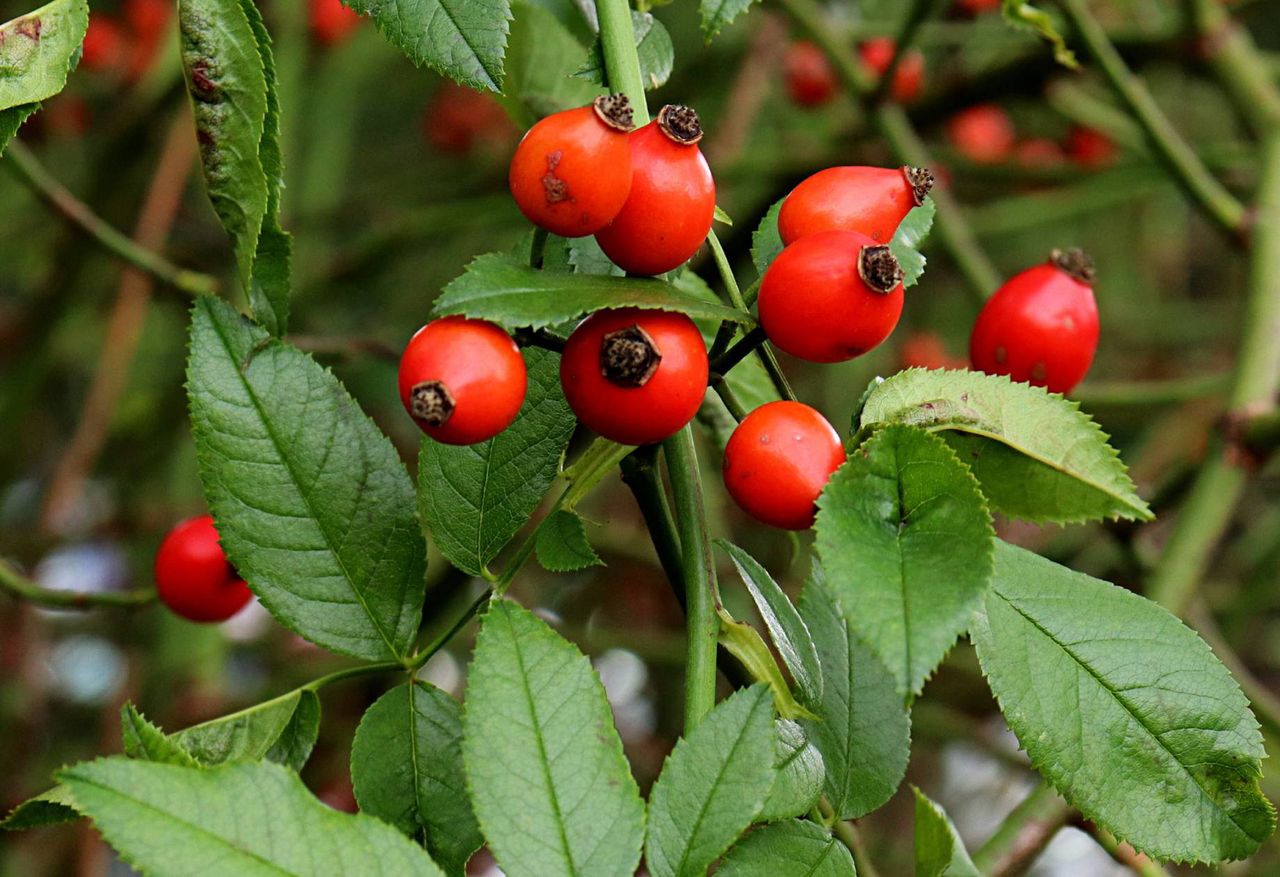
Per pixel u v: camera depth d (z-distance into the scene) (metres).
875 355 1.02
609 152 0.42
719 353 0.44
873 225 0.44
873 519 0.40
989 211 1.02
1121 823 0.43
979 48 1.00
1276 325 0.61
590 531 0.93
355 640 0.43
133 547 0.99
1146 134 0.68
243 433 0.43
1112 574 0.77
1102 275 1.26
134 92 0.96
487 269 0.41
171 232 1.03
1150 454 1.04
